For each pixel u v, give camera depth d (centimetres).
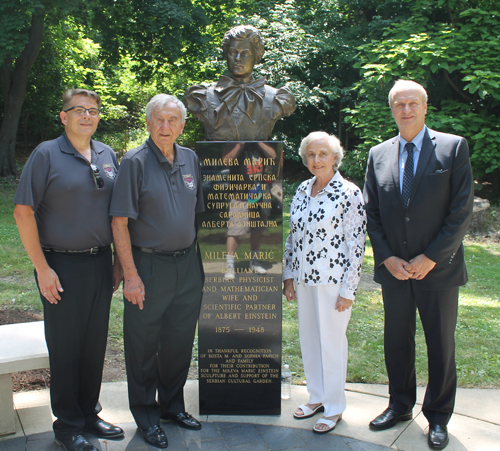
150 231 243
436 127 902
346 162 1139
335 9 1356
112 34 1329
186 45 1355
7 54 1020
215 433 263
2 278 547
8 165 1223
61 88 1530
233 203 278
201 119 290
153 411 260
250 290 285
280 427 270
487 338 404
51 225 231
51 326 235
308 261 262
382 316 460
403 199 254
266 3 1401
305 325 277
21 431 260
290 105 287
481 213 882
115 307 463
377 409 290
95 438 254
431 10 981
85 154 243
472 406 294
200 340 289
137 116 2022
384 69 904
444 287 249
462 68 892
